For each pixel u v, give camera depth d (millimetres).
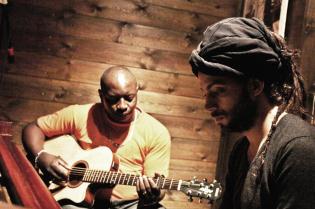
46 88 3305
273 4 2723
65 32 3283
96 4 3301
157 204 2547
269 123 1078
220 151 3576
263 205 1033
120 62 3393
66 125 2818
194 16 3484
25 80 3268
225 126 1098
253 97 1057
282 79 1088
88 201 2541
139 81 3438
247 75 1024
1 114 3254
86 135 2756
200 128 3596
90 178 2527
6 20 2992
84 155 2654
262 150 1057
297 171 952
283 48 1090
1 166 1746
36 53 3258
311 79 2303
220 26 1064
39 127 2838
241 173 1203
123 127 2701
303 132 997
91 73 3354
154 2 3396
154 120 2811
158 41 3438
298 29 2445
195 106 3566
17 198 1269
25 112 3289
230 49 1012
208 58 1037
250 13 3168
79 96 3354
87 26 3309
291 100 1103
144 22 3396
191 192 2074
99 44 3340
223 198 1304
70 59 3314
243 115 1062
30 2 3203
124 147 2686
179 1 3441
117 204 2588
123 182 2479
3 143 2275
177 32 3465
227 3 3527
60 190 2574
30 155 2717
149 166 2666
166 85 3492
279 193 988
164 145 2723
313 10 2406
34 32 3236
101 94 2707
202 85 1082
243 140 1265
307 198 932
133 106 2650
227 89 1035
